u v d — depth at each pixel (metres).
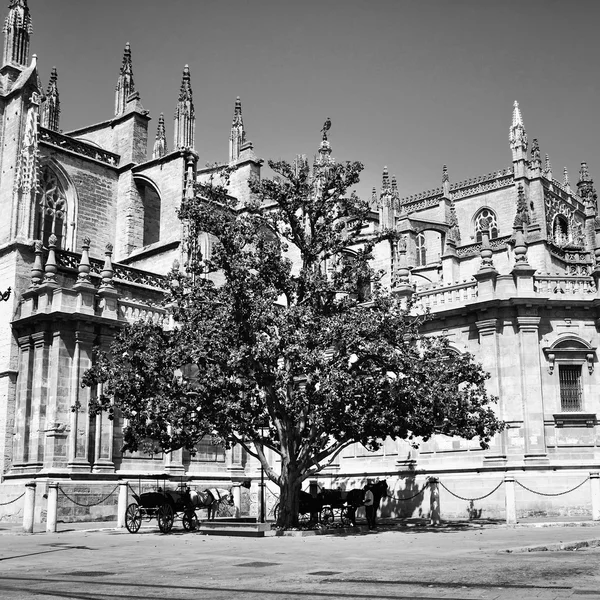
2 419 37.81
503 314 37.09
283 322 26.19
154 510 28.62
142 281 43.25
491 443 36.00
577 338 36.78
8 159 42.25
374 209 65.38
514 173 72.75
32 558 19.28
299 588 13.12
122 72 54.12
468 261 55.88
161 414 26.84
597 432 36.00
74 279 39.72
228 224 28.69
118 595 12.63
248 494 42.38
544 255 54.62
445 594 12.00
